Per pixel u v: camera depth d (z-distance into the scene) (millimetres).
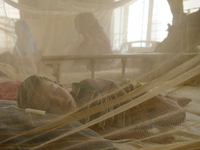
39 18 582
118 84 563
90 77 595
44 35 585
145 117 653
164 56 520
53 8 582
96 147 593
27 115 665
